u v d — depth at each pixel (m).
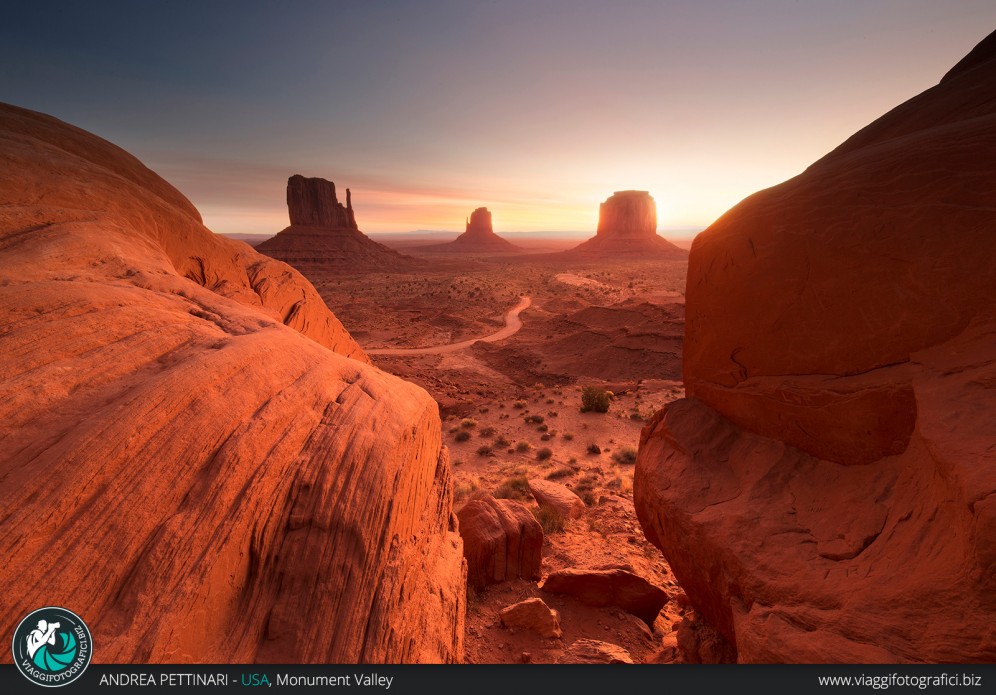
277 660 3.85
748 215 7.56
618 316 64.38
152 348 5.43
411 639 4.90
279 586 4.25
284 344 6.46
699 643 6.88
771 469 6.50
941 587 3.78
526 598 9.18
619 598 8.99
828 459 6.07
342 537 4.60
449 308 97.25
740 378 7.59
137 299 6.24
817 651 4.28
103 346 5.11
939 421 4.33
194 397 4.68
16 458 3.67
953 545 3.85
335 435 5.40
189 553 3.76
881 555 4.59
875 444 5.49
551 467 21.39
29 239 6.96
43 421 4.07
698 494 6.97
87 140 11.91
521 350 61.78
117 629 3.26
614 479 18.62
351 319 83.31
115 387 4.70
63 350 4.77
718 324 7.99
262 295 13.70
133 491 3.82
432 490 7.54
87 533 3.49
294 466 4.82
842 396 5.85
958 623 3.57
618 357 52.75
